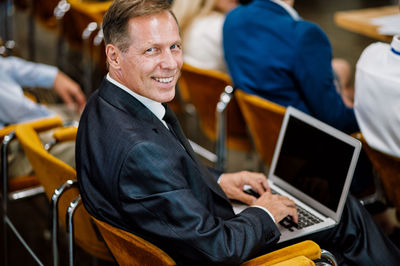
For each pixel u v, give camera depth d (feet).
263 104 7.77
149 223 5.11
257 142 8.79
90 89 13.05
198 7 10.16
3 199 7.83
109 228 5.28
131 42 5.21
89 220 6.30
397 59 6.49
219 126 9.10
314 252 5.41
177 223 5.07
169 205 5.05
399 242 7.67
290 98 8.65
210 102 9.69
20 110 8.93
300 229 6.31
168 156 5.17
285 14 8.77
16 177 8.04
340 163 6.36
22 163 8.01
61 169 6.01
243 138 9.84
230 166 11.54
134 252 5.27
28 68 10.00
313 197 6.73
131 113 5.43
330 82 8.47
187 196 5.11
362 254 6.53
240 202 6.88
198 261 5.17
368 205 7.97
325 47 8.36
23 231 9.80
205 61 10.25
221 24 10.03
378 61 6.72
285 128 7.13
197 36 10.16
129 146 5.08
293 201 6.31
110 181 5.16
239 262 5.23
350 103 10.19
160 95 5.42
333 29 18.88
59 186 6.24
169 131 5.74
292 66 8.43
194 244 5.04
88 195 5.45
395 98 6.45
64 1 13.46
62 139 7.41
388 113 6.56
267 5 8.74
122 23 5.21
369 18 11.00
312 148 6.71
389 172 7.04
